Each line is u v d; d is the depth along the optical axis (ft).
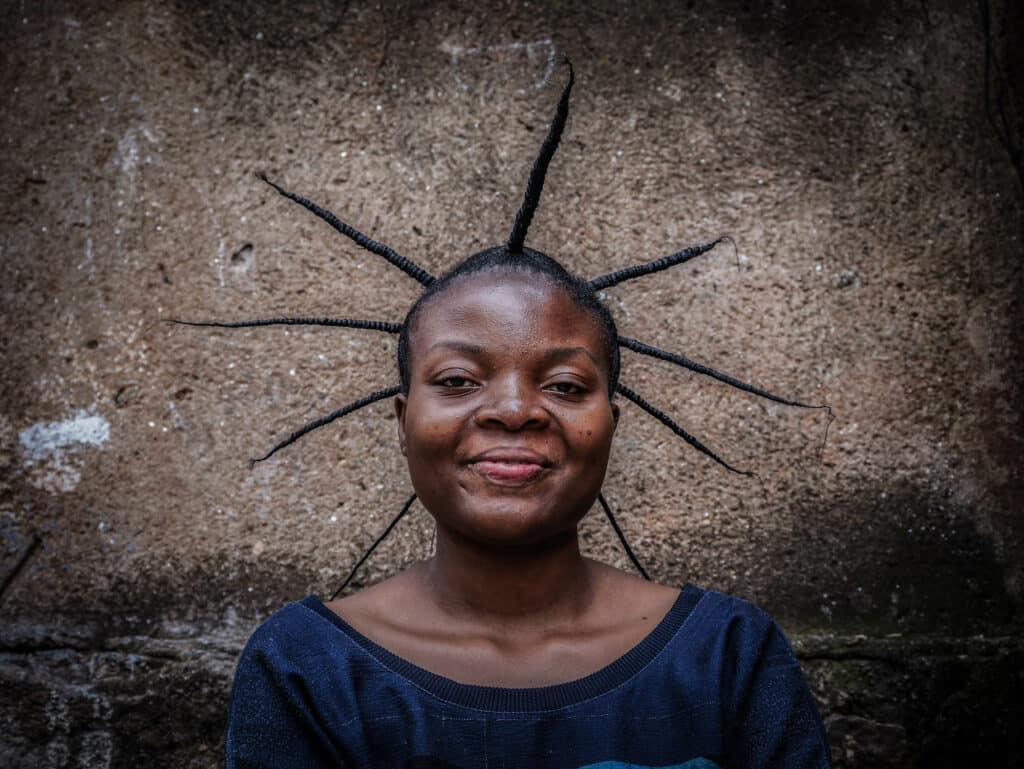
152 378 6.94
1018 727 6.50
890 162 7.29
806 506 6.87
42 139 7.18
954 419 7.04
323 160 7.16
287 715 4.60
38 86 7.23
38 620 6.63
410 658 4.74
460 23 7.34
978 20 7.45
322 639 4.79
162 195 7.12
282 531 6.78
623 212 7.12
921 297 7.15
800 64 7.36
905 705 6.48
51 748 6.37
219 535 6.77
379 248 5.48
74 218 7.09
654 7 7.38
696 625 4.87
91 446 6.88
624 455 6.88
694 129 7.25
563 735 4.45
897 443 6.98
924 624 6.75
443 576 4.98
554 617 4.91
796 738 4.70
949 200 7.28
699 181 7.18
